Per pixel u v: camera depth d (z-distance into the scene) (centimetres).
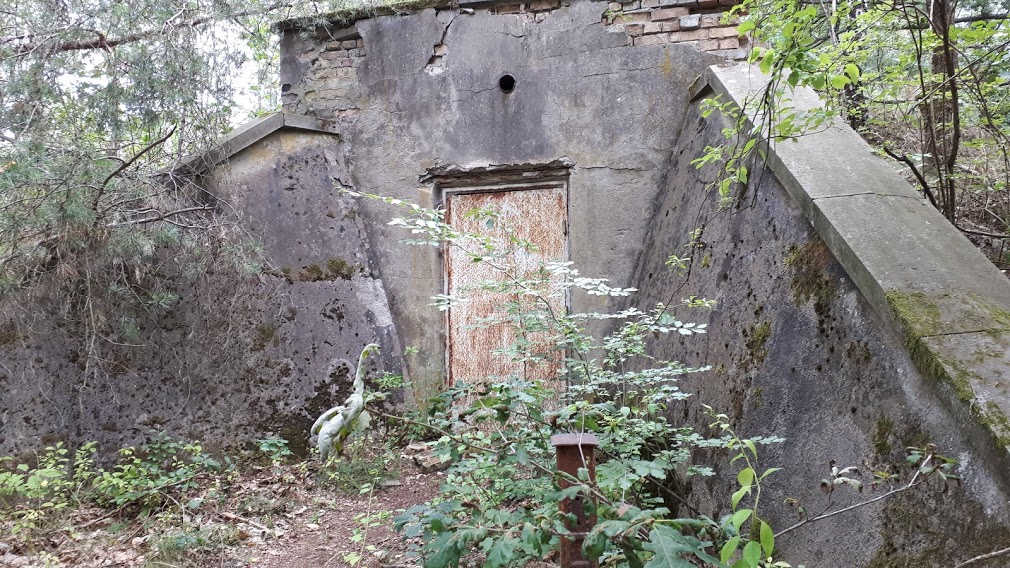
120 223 445
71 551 347
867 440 230
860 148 335
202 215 493
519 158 546
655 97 527
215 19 493
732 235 372
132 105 461
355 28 580
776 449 276
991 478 182
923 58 511
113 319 454
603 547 151
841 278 268
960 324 218
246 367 495
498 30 554
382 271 562
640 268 518
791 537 254
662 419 317
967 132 512
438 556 172
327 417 204
